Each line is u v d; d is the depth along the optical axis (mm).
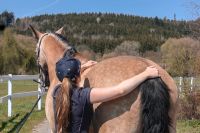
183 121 13039
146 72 4578
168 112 4648
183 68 14898
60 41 6277
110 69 4859
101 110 4734
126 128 4578
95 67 5074
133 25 157750
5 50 55938
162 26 150625
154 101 4461
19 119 14055
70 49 6000
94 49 107625
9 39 56812
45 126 12766
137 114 4539
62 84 4898
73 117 4867
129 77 4684
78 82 5059
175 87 4824
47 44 6355
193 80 13844
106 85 4754
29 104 19312
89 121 4887
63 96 4836
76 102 4824
